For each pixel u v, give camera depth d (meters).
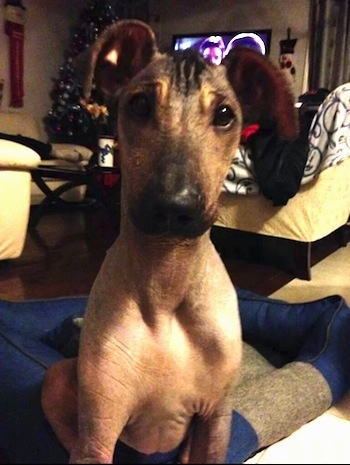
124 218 0.99
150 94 0.92
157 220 0.86
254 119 1.18
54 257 3.38
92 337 1.00
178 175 0.85
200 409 1.05
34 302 2.06
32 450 1.30
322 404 1.63
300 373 1.67
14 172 2.90
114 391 0.98
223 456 1.05
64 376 1.23
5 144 2.85
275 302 2.20
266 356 2.09
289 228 3.13
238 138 1.01
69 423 1.21
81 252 3.54
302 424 1.57
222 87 0.97
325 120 2.92
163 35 6.70
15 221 2.97
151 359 0.98
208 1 6.35
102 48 1.06
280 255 3.44
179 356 0.99
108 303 1.00
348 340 1.87
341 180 3.26
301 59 5.86
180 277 0.96
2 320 1.88
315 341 1.88
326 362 1.75
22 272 3.02
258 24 6.09
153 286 0.96
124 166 0.97
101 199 4.09
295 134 1.12
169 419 1.04
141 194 0.87
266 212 3.21
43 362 1.54
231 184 3.18
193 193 0.85
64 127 6.09
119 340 0.98
